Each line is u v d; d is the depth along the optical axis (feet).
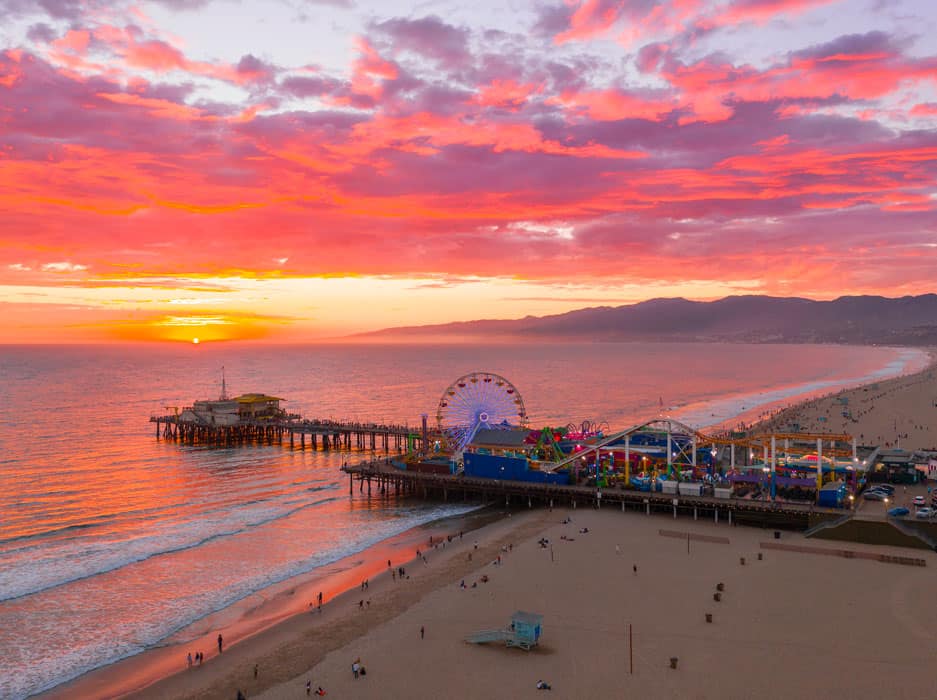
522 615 189.57
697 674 168.96
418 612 213.66
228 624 213.05
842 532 272.72
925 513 277.64
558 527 303.89
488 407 443.73
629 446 375.66
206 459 513.86
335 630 203.10
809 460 338.34
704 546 271.08
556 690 162.61
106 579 250.78
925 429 586.45
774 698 157.58
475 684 166.61
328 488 412.98
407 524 331.36
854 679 165.27
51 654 192.65
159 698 166.81
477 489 368.07
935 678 165.17
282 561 273.13
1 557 272.92
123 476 442.50
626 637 190.39
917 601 211.41
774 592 220.64
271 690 168.04
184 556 277.64
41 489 397.19
